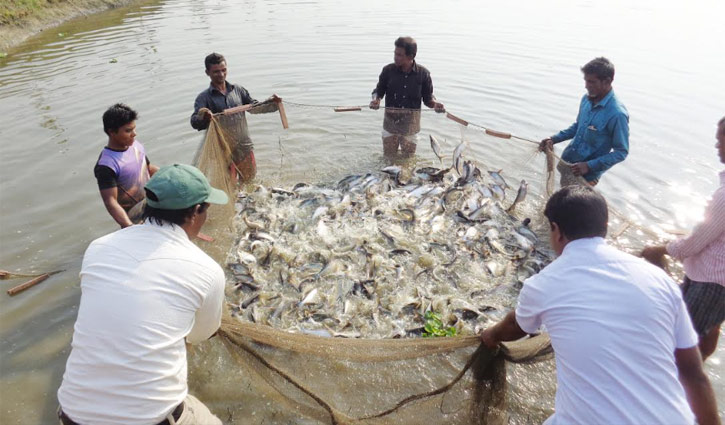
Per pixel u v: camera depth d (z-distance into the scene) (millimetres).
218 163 6172
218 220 5738
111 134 4535
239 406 3834
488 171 7211
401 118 7520
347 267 5484
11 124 8773
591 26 17484
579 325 2252
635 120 9203
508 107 9781
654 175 7332
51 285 5105
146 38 15117
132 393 2447
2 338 4438
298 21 17969
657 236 5695
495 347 3215
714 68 12367
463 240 5961
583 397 2211
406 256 5684
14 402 3830
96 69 11852
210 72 6480
